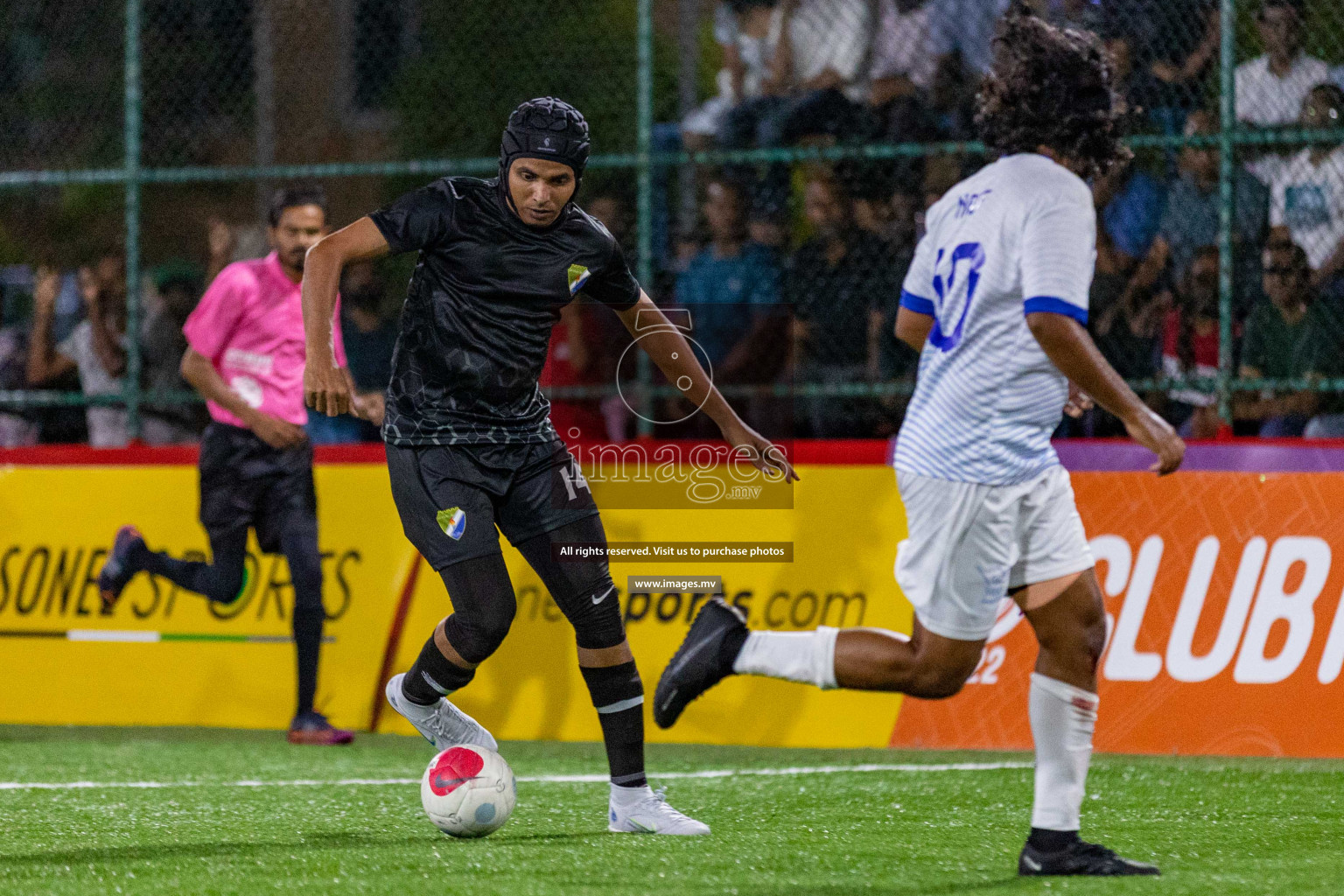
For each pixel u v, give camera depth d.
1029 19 11.27
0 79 29.09
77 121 29.03
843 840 13.34
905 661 11.47
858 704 20.17
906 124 24.77
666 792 16.55
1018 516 11.05
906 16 25.11
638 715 13.78
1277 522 19.28
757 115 26.31
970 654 11.38
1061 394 11.07
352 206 31.95
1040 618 11.26
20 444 27.34
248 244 29.95
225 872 11.76
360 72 30.81
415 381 13.24
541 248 13.09
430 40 30.58
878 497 20.38
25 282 28.50
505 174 12.97
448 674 13.77
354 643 22.02
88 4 28.84
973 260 10.95
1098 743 19.30
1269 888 10.93
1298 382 21.16
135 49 25.44
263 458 20.77
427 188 13.16
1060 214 10.63
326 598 22.23
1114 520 19.73
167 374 27.81
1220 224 21.67
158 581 22.73
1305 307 21.92
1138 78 22.23
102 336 27.75
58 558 23.11
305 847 12.95
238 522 20.81
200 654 22.45
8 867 12.09
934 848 12.93
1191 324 22.22
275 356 20.77
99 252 28.84
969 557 11.05
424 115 30.70
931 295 11.68
